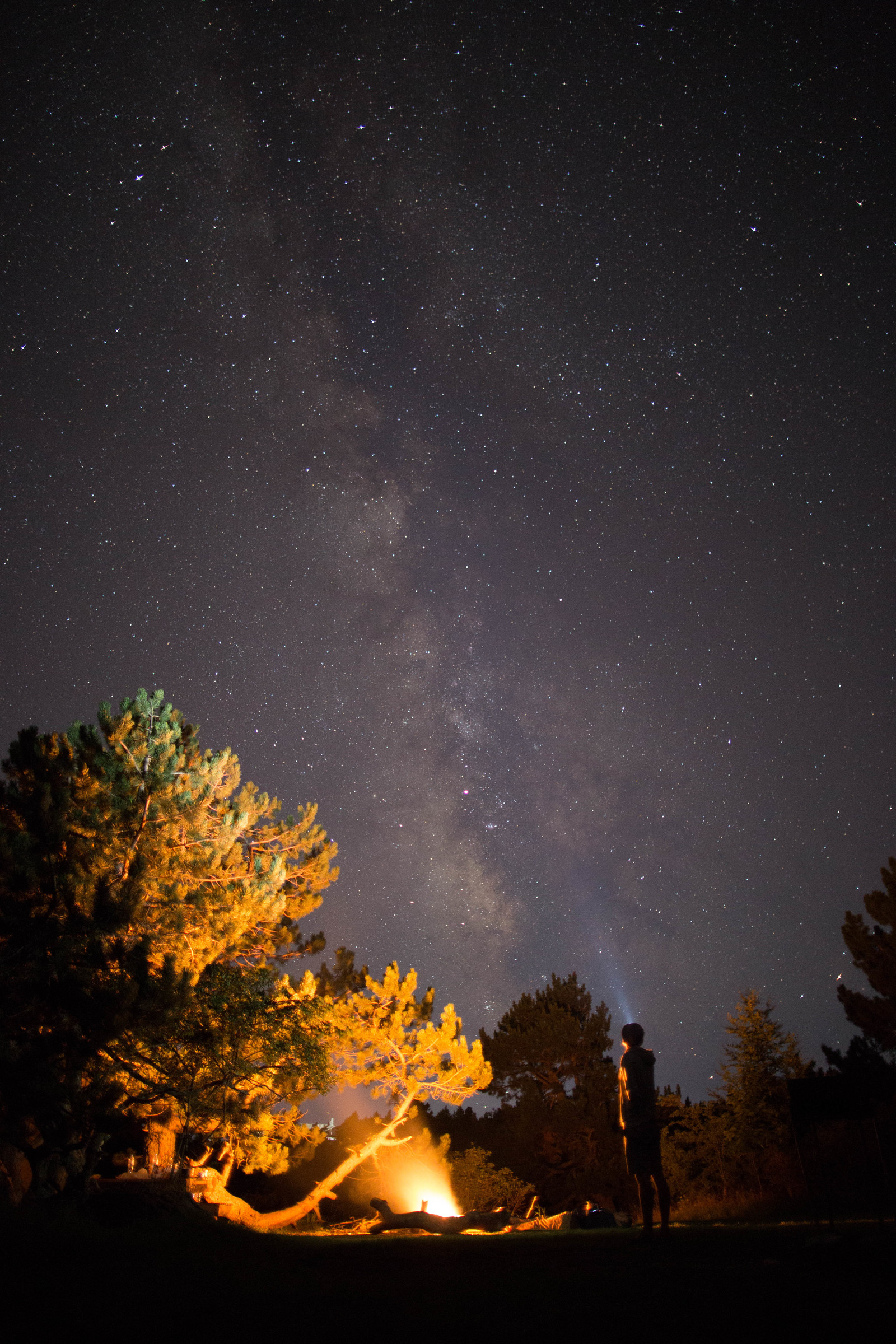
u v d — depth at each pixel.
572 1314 2.92
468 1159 26.33
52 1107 11.55
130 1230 7.62
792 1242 4.88
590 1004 33.97
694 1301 3.04
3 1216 6.56
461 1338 2.65
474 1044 20.77
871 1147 11.15
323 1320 3.01
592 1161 29.56
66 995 11.52
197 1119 13.66
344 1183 23.67
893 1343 2.30
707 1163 26.59
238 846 17.45
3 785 14.25
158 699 16.08
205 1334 2.81
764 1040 26.80
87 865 13.36
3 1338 2.80
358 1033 19.53
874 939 19.34
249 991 13.45
